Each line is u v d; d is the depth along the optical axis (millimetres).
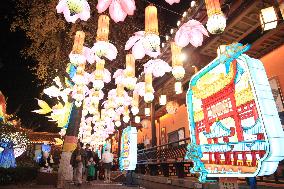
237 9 9055
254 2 8492
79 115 15688
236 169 4164
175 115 20609
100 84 13242
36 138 42750
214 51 11594
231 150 4305
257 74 3990
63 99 19047
